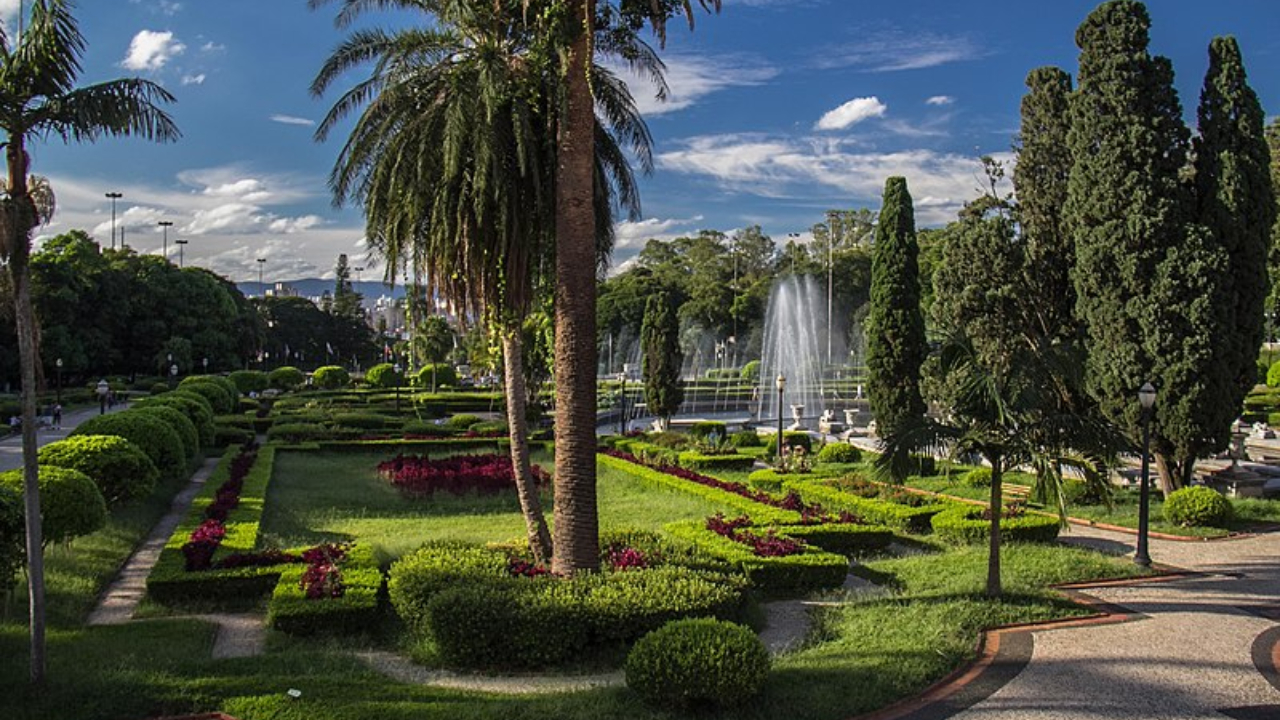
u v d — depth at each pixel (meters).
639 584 8.16
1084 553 11.19
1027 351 8.89
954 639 7.55
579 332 8.91
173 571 9.62
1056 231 17.11
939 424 8.68
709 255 77.75
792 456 18.91
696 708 5.98
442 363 54.28
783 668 6.93
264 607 9.33
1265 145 14.68
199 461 21.66
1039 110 17.33
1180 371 13.91
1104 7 14.73
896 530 13.40
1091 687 6.63
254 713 5.83
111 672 6.70
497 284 10.11
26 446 6.46
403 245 10.26
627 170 11.11
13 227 6.30
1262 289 14.48
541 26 8.95
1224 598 9.20
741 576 8.89
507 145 9.72
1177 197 14.26
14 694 6.24
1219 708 6.23
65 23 6.52
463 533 13.56
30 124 6.46
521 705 6.02
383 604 9.07
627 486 18.39
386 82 10.05
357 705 5.93
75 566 10.33
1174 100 14.56
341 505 15.96
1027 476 17.14
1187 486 14.79
